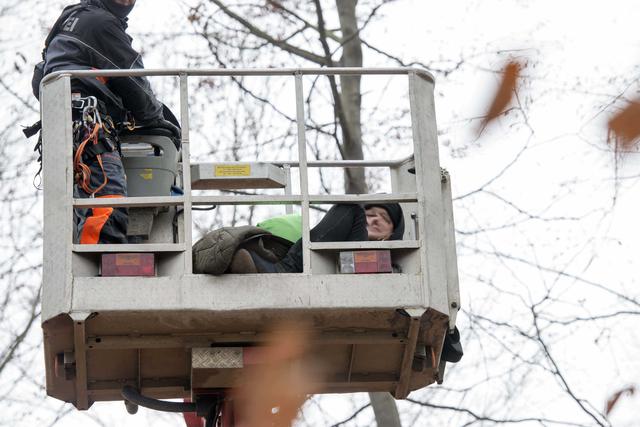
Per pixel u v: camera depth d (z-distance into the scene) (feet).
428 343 39.22
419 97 39.60
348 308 36.83
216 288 36.52
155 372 39.65
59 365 38.09
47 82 38.37
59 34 41.81
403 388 41.22
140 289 36.19
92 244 36.78
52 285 36.11
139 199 37.35
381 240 40.75
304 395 41.39
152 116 42.16
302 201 37.76
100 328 36.88
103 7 42.63
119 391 40.40
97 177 39.58
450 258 39.09
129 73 38.40
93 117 39.55
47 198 37.04
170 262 36.88
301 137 38.29
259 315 36.70
